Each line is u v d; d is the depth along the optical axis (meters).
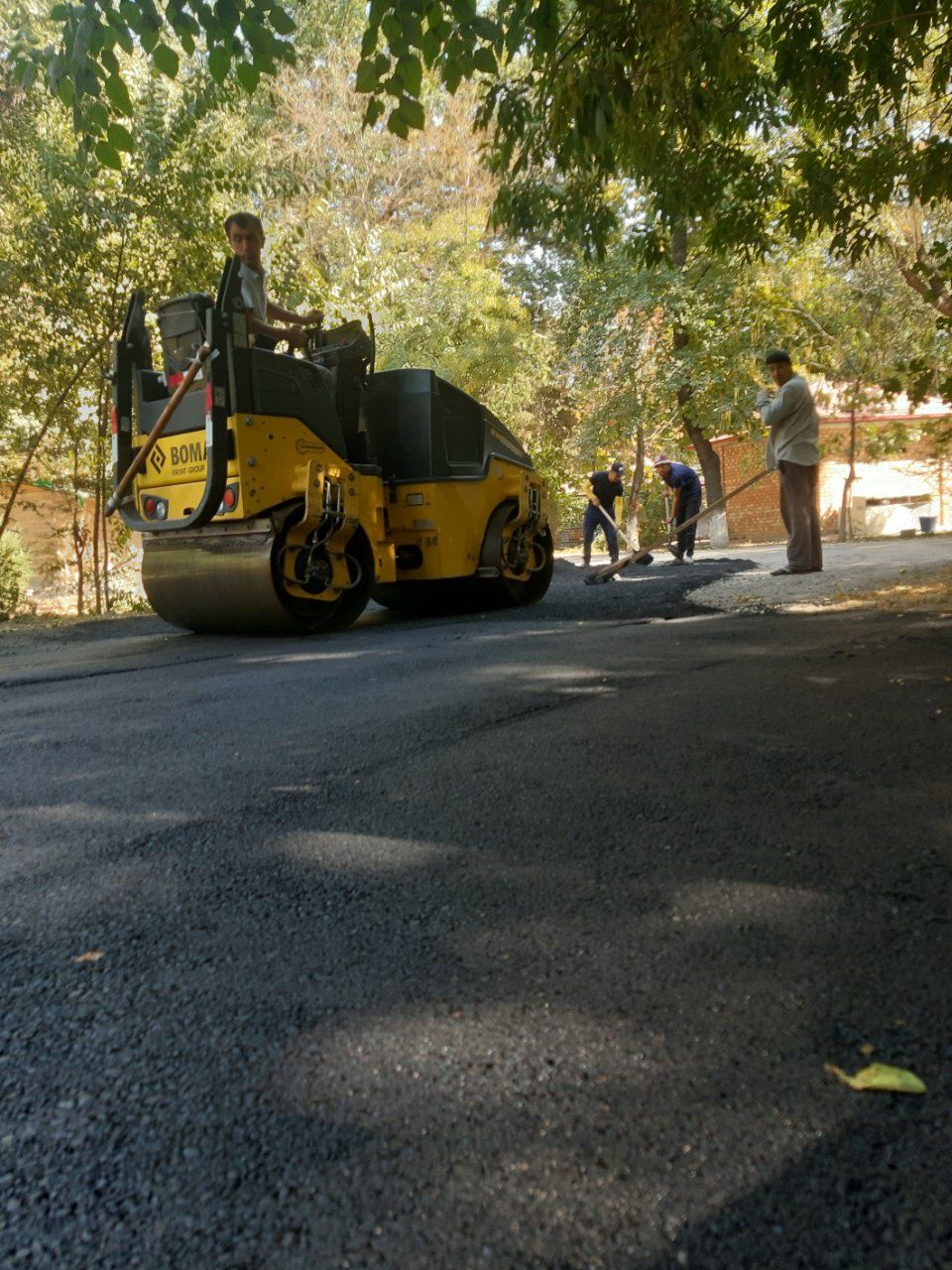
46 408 12.66
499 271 26.89
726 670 4.68
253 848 2.47
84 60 4.93
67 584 17.23
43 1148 1.30
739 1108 1.31
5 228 11.80
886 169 8.98
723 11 6.80
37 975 1.82
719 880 2.11
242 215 7.73
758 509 30.62
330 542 7.98
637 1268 1.05
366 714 4.08
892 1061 1.41
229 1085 1.42
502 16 5.27
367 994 1.68
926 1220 1.10
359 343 8.66
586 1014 1.57
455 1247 1.08
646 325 23.06
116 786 3.16
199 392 7.51
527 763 3.14
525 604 10.13
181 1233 1.13
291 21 4.93
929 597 7.32
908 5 6.42
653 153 7.59
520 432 28.61
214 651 7.04
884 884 2.05
